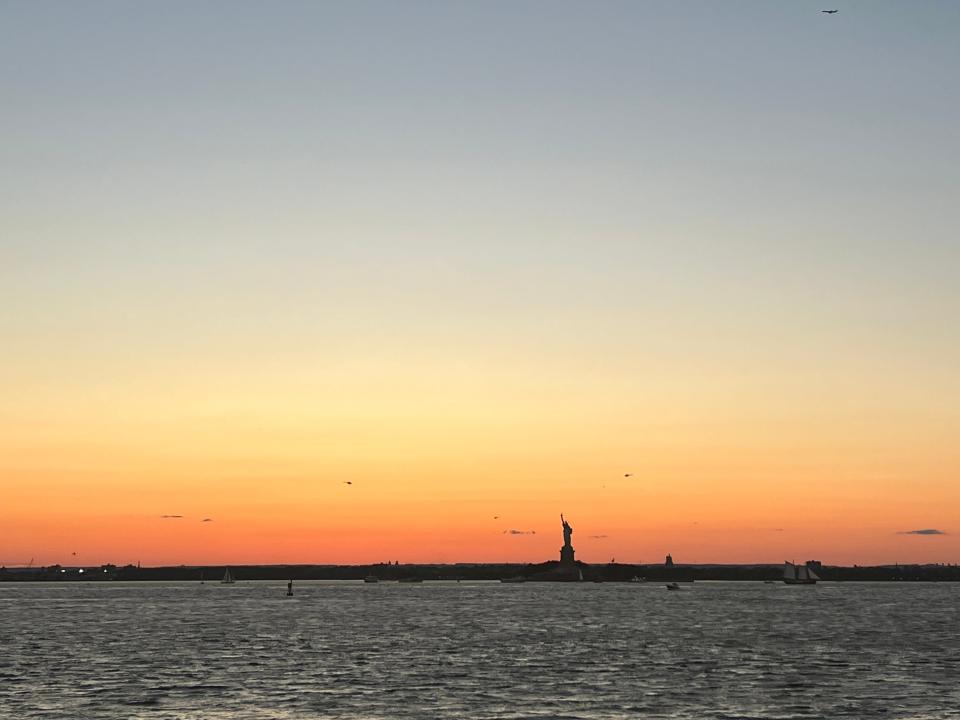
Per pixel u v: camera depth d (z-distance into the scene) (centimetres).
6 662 10688
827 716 7300
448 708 7631
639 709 7588
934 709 7575
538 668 10131
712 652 11844
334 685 8856
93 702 7875
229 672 9806
